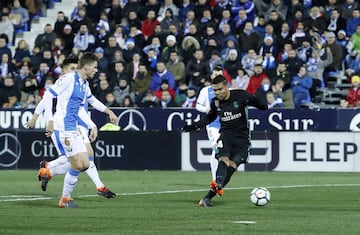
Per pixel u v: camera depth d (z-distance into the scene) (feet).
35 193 145.38
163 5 262.88
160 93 226.79
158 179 179.22
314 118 206.49
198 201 129.70
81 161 118.01
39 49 253.44
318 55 235.20
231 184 164.45
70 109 118.73
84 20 257.34
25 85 241.14
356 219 104.32
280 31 239.71
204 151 205.87
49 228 95.96
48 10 285.43
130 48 242.37
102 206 121.90
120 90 230.68
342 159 200.44
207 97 148.05
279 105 218.38
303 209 116.88
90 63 119.03
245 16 247.70
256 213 111.55
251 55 233.55
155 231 92.89
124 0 265.75
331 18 246.47
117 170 209.15
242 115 120.57
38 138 212.43
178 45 244.22
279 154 202.90
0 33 277.44
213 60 234.79
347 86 233.76
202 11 248.52
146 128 212.02
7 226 97.81
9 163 213.46
